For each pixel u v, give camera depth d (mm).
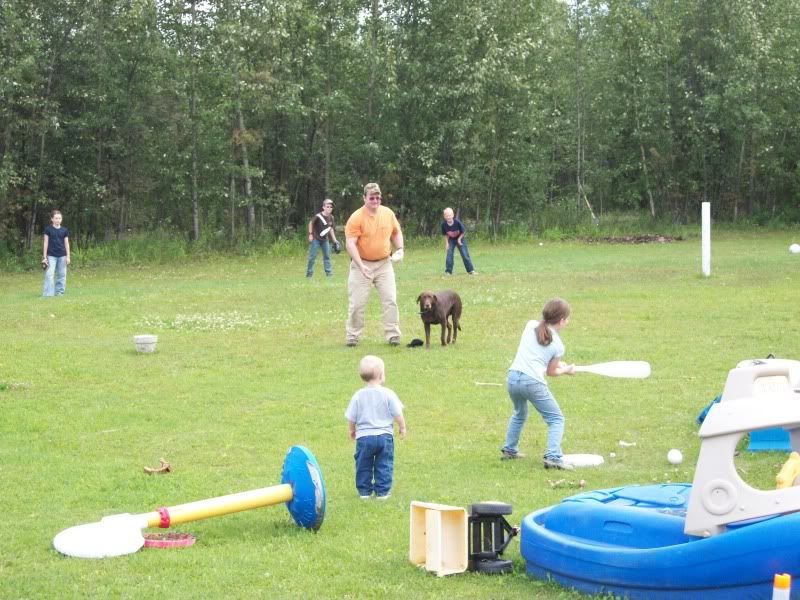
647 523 5426
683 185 46156
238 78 35750
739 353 13797
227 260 33938
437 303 14875
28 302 21141
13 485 8078
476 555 5898
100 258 33656
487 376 12805
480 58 38906
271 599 5395
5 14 32125
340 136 40438
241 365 13945
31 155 35406
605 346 14539
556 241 40219
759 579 4867
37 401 11617
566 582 5508
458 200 40688
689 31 44562
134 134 36562
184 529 6871
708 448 5180
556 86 45188
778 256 29297
